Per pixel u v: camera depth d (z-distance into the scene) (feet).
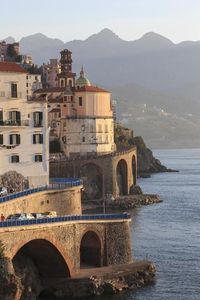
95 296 509.76
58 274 524.93
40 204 623.77
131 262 581.94
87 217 547.08
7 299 441.27
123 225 577.84
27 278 490.49
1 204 535.19
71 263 525.75
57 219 512.22
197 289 538.47
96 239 560.61
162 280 565.12
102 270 546.67
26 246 515.09
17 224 472.03
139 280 546.26
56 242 510.17
